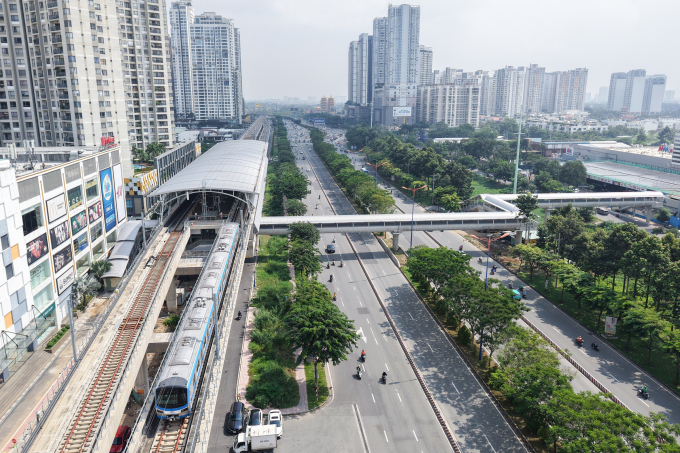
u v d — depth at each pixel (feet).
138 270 290.56
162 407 175.42
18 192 225.76
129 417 220.84
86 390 182.70
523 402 207.41
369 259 440.04
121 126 510.58
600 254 352.08
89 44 467.11
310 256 366.43
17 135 503.61
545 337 301.22
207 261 287.07
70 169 287.28
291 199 563.89
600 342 295.89
